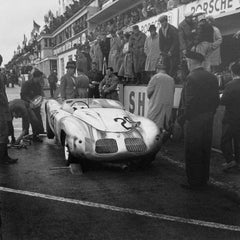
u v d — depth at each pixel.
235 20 9.90
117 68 13.23
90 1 29.31
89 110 7.20
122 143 6.23
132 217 4.29
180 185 5.49
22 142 9.03
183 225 4.05
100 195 5.07
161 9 13.15
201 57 5.13
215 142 8.00
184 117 5.18
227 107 6.07
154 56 10.45
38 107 9.20
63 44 37.41
